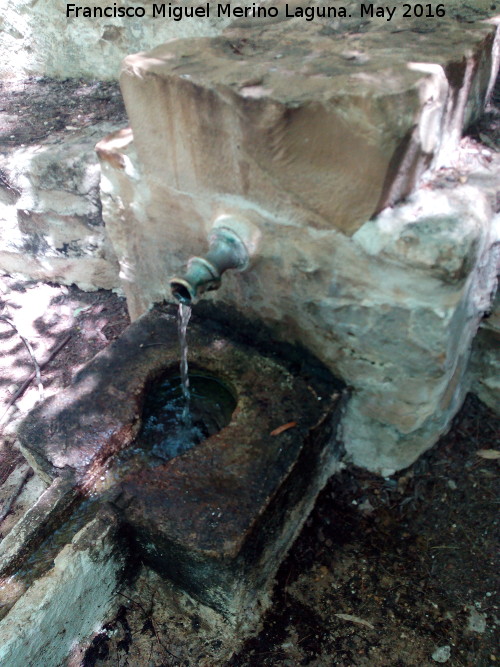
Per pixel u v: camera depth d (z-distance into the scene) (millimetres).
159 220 2381
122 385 2266
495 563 2242
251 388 2262
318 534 2365
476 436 2607
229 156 1959
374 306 1977
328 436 2301
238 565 1858
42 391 2988
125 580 2123
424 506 2432
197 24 3223
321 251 1979
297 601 2193
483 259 1974
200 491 1930
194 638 2092
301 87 1739
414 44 2037
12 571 1860
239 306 2400
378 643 2086
